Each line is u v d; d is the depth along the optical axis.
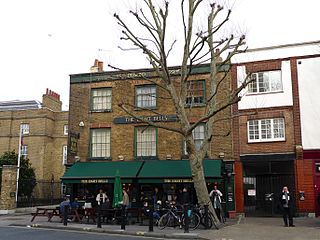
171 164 21.06
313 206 19.52
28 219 20.33
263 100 21.09
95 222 18.44
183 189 20.42
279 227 15.62
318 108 20.17
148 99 22.80
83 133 23.45
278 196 20.39
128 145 22.53
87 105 23.72
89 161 22.97
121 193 17.69
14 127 37.59
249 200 20.78
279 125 20.70
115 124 23.02
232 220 18.89
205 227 15.27
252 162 20.78
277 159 20.30
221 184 20.77
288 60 21.06
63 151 37.16
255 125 21.09
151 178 20.22
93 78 23.88
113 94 23.39
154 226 16.73
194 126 16.25
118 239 12.86
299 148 19.81
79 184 23.09
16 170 25.19
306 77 20.62
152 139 22.33
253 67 21.53
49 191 33.44
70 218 19.36
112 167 21.84
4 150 37.03
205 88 21.70
